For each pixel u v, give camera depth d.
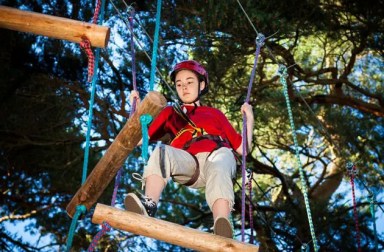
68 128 12.49
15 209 13.09
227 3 10.62
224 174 4.89
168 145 5.07
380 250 11.99
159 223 4.34
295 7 11.12
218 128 5.31
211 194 4.82
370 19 11.62
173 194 14.21
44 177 12.91
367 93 12.75
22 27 4.55
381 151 13.33
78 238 12.78
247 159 12.98
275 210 12.11
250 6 10.70
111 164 4.62
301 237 11.66
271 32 10.92
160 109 4.27
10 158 12.66
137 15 11.45
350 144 13.35
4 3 11.42
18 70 11.80
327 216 11.77
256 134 13.21
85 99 12.04
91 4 11.52
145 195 4.68
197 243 4.33
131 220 4.33
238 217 12.86
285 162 14.94
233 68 11.72
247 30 10.98
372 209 8.12
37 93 12.02
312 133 13.83
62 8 11.51
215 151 5.10
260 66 11.88
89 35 4.56
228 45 11.18
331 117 13.24
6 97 11.91
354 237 11.88
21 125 12.24
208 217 13.51
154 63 4.88
